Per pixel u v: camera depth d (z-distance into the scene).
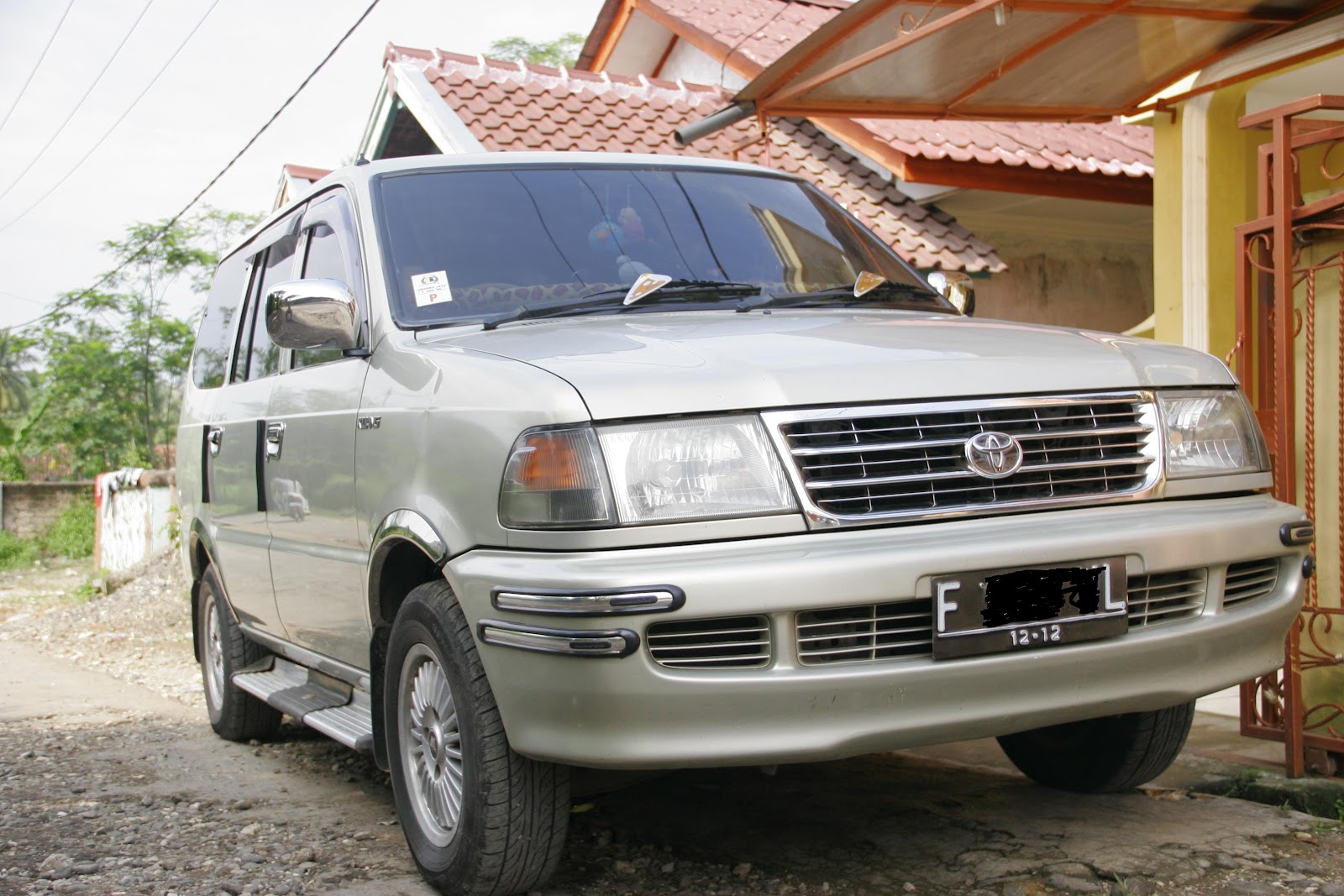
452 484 3.07
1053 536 2.91
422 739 3.44
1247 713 4.36
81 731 6.16
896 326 3.48
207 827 4.15
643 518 2.73
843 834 3.78
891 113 6.91
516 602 2.78
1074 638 2.92
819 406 2.86
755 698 2.70
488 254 3.92
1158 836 3.61
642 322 3.58
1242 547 3.17
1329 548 4.34
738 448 2.80
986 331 3.46
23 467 30.73
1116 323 11.16
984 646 2.83
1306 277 4.19
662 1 13.79
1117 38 5.86
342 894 3.35
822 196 4.80
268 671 5.27
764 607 2.68
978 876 3.34
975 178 9.38
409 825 3.48
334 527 3.85
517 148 10.41
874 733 2.78
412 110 11.34
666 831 3.87
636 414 2.79
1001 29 5.73
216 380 5.54
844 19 5.77
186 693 7.70
